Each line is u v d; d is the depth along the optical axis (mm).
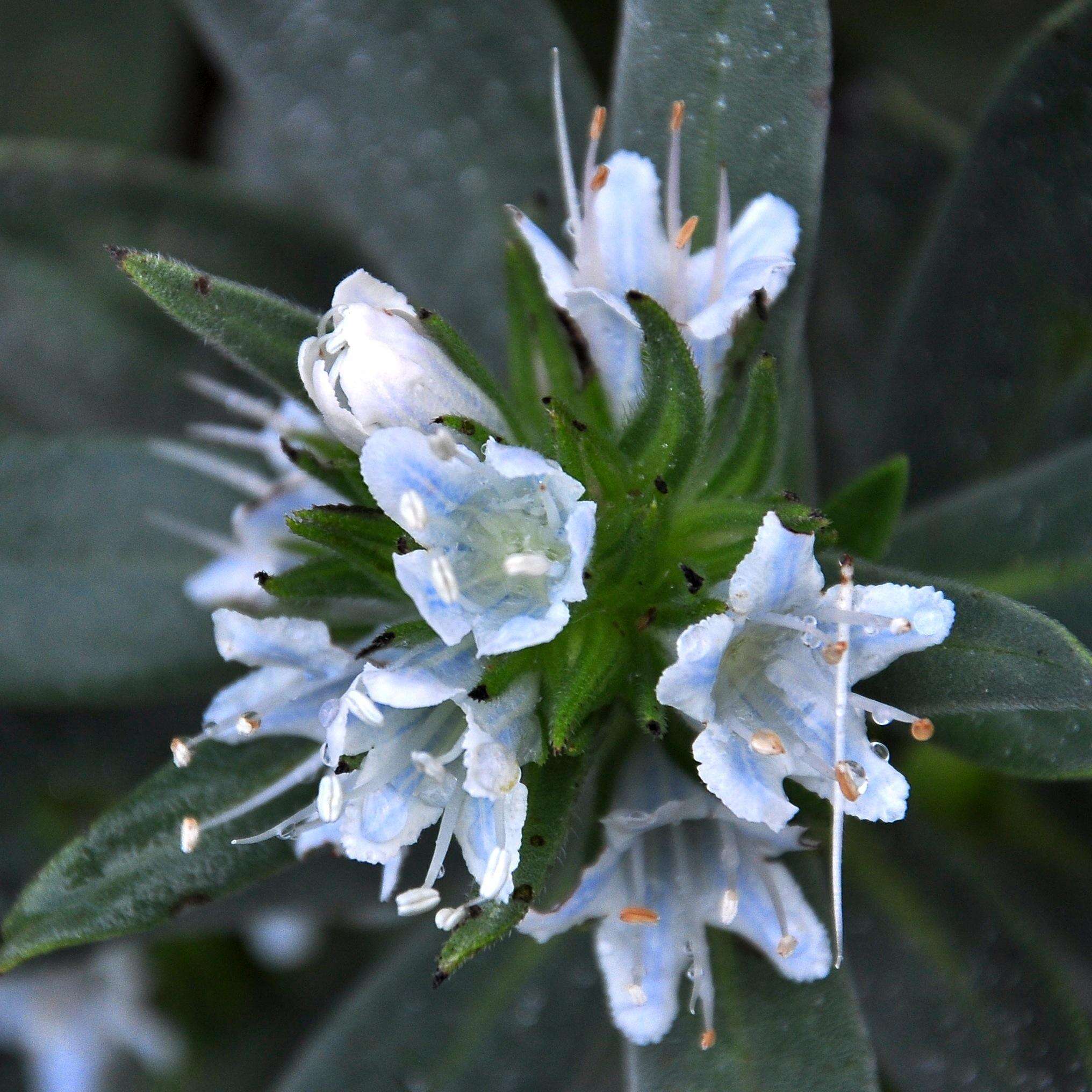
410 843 245
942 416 282
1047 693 242
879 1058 266
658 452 251
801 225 260
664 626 251
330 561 250
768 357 251
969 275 277
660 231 257
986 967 266
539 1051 272
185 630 279
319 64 285
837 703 244
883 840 273
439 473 244
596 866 248
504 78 283
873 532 259
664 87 262
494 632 243
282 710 251
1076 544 264
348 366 247
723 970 255
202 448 282
